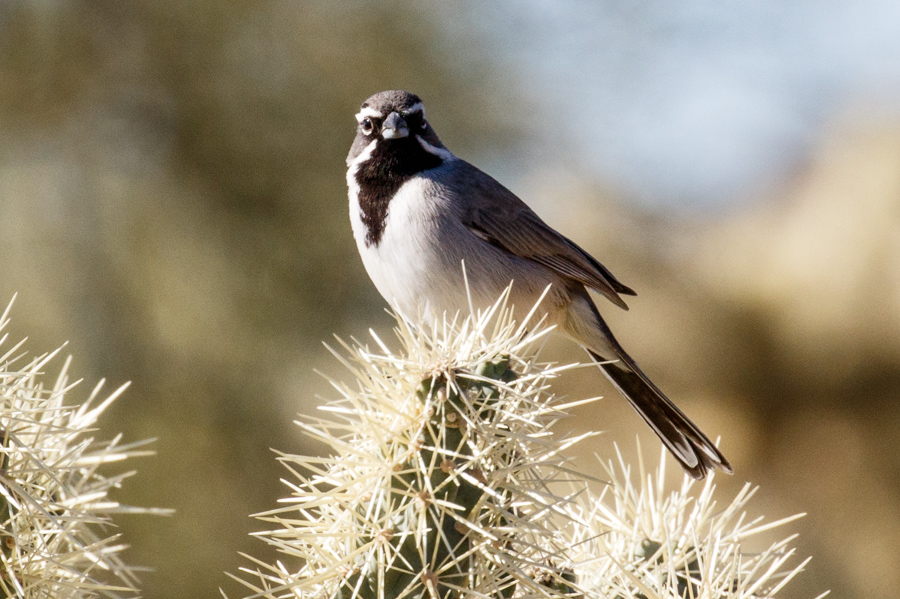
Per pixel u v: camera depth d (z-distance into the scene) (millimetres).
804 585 15172
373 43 13633
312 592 4055
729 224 17969
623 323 17312
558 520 4980
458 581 3934
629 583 4520
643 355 17172
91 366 12609
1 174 13391
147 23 13453
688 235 17812
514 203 8711
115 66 13664
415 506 3920
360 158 8602
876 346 16234
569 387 15781
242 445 12492
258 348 12805
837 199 17422
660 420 8852
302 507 4016
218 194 13453
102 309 12961
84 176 13414
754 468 16406
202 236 13273
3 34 13570
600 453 15102
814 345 16562
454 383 3979
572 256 8906
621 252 17484
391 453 4004
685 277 17438
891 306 16375
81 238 13234
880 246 16656
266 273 13094
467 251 8398
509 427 4109
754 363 16797
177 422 12430
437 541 3832
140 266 13250
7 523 3943
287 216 13227
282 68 13547
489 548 3965
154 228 13234
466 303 8484
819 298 16734
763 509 15930
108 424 12211
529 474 4242
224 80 13453
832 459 16172
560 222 17516
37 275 13008
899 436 15906
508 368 4242
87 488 4531
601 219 17406
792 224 17625
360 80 13484
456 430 3996
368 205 8523
